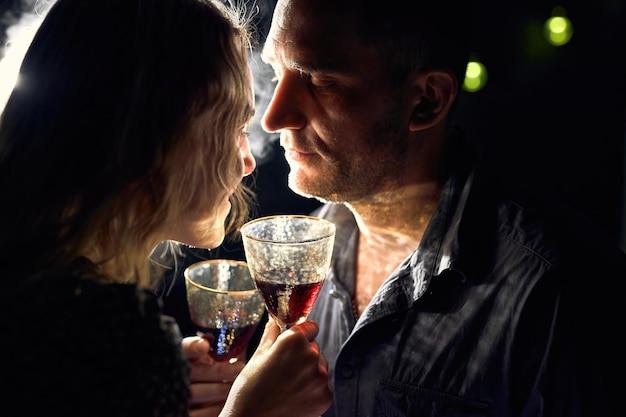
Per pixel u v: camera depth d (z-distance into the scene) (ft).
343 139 2.54
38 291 1.93
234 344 2.45
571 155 6.88
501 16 6.81
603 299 2.47
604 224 6.61
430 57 2.53
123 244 2.18
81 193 2.12
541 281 2.45
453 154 2.77
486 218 2.65
